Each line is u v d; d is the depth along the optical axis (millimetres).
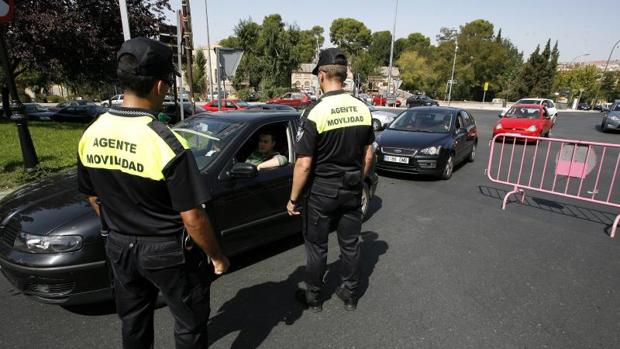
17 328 2438
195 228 1465
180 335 1712
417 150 6582
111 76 14648
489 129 18328
